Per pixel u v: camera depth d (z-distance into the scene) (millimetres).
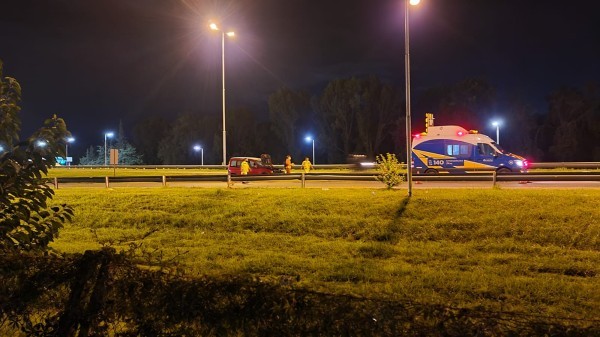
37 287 4301
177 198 18484
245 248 12562
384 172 19609
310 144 69688
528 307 7535
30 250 5238
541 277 9328
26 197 5242
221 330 3771
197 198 18328
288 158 36688
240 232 14469
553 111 62531
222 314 3766
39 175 5277
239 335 3764
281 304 3625
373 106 63625
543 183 22938
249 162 36719
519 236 12234
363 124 62781
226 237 13875
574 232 12039
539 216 13188
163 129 91125
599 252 10961
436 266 10320
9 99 5434
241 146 74062
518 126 61156
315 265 10391
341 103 63812
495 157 28422
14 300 4363
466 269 10047
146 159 92062
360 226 13812
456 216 13883
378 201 15828
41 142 5336
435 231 13023
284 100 68250
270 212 15648
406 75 16297
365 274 9547
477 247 11734
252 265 10508
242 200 17609
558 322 3359
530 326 3223
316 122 66812
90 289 4172
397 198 16047
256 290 3725
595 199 14508
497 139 54281
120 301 4070
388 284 8766
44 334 4223
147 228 15438
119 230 15258
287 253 11875
